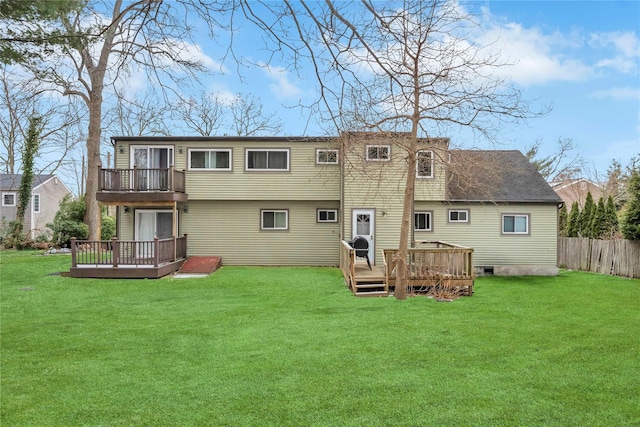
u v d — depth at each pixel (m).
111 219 24.67
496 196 15.60
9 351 6.06
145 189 15.24
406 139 11.60
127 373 5.16
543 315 8.45
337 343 6.44
